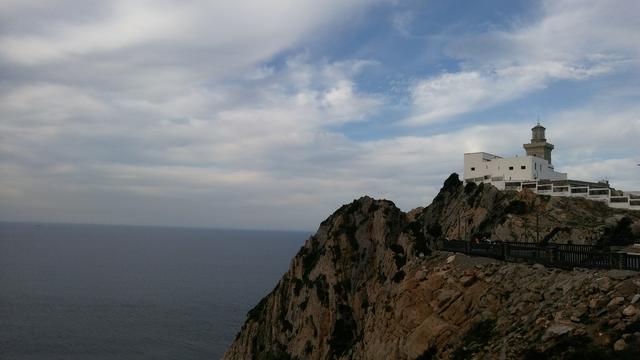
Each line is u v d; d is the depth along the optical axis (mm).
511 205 60531
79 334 128375
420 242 59406
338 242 68562
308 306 65812
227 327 140875
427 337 36219
